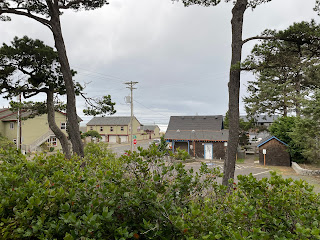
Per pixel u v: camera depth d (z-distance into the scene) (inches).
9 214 94.3
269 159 865.5
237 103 321.7
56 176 111.5
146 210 101.3
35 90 468.4
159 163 128.7
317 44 287.9
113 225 88.9
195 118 1315.2
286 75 826.2
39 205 88.9
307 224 91.1
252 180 111.0
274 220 90.0
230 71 327.0
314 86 752.3
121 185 107.7
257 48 289.6
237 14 323.3
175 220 88.2
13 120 1178.0
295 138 673.0
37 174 134.0
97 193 101.8
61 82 490.3
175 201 117.7
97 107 547.5
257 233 82.2
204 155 1115.3
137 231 98.0
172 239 93.0
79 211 94.8
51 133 1296.8
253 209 96.3
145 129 2635.3
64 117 1414.9
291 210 98.5
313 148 588.7
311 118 586.2
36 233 83.7
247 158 1093.1
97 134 1732.3
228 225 91.1
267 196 105.3
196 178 133.5
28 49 431.5
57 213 95.0
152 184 108.9
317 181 527.8
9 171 124.0
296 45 303.4
